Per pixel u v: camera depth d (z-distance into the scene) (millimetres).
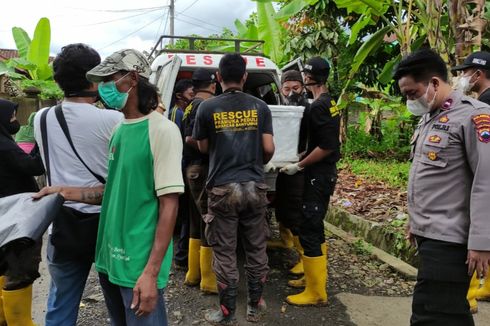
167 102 4277
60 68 2219
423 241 2191
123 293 1906
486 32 5602
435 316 2100
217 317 3229
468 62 3357
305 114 3857
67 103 2260
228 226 3084
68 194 2139
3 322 3117
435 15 4691
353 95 8617
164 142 1849
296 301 3516
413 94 2178
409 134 9648
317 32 8562
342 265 4344
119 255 1891
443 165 2084
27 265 2715
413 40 6426
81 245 2207
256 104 3137
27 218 1971
